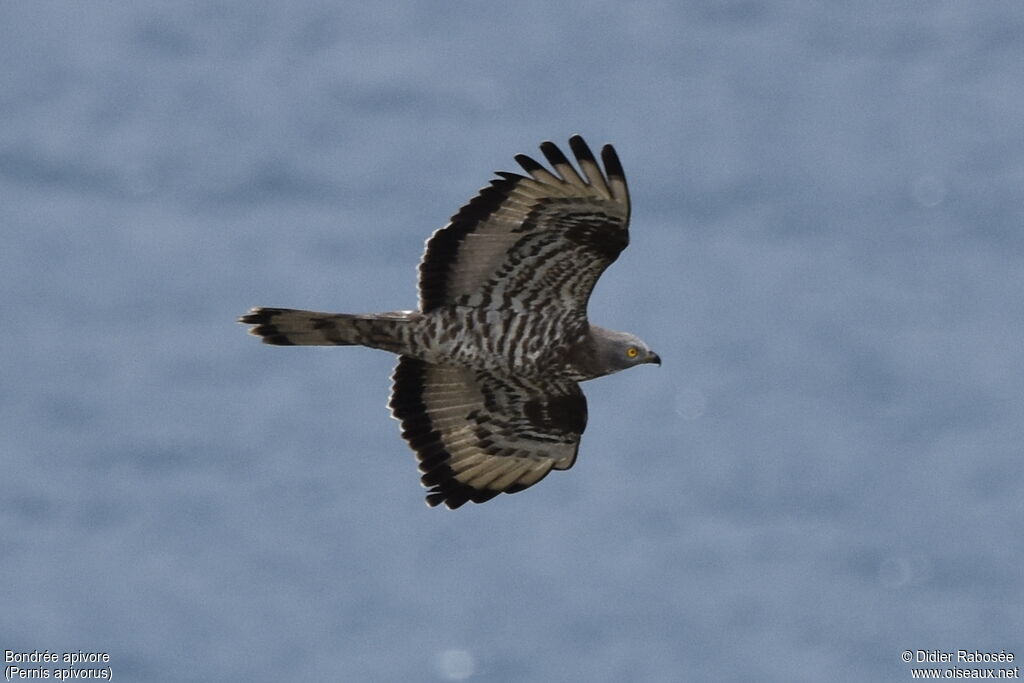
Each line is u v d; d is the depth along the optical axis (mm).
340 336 14344
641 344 14766
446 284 14273
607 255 14031
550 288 14289
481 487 15633
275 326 14297
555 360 14586
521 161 13727
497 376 15039
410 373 15359
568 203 13820
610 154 13461
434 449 15516
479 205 14031
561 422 15344
